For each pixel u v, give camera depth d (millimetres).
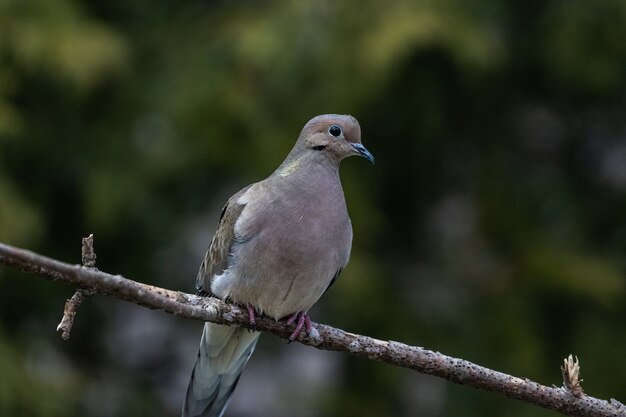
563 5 12617
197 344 14250
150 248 13094
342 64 12008
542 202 13305
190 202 13156
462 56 11555
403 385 12891
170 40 12953
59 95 12109
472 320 12688
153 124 12680
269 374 14016
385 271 12758
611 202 13367
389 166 12930
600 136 14008
